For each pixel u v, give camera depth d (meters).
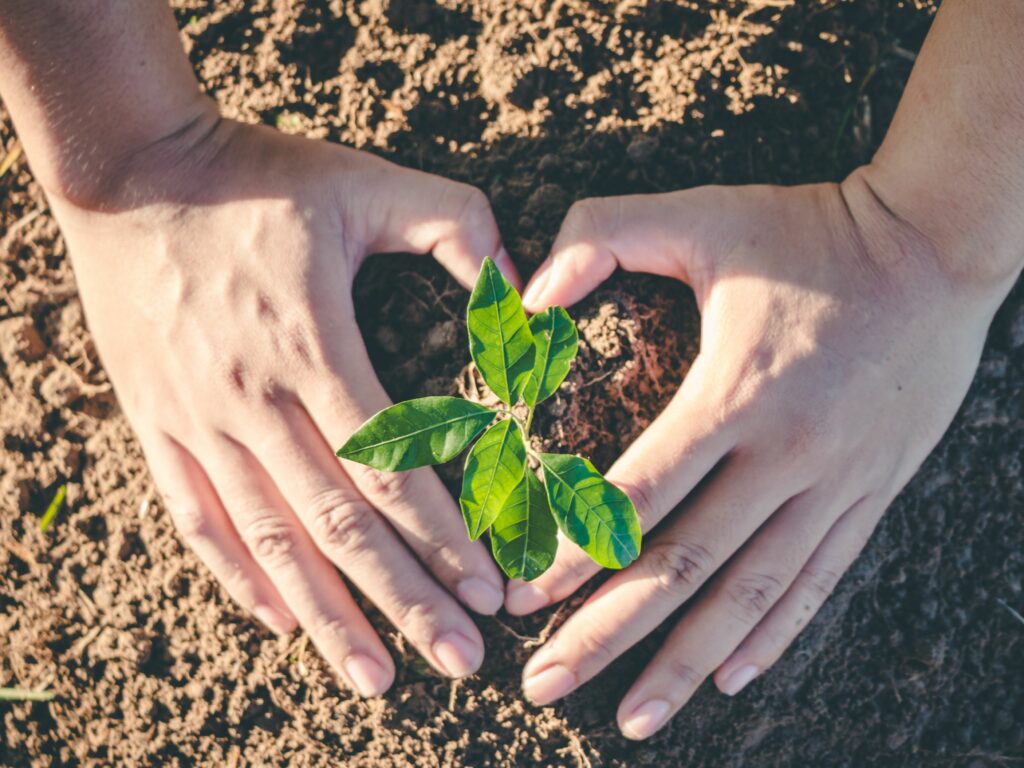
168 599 0.41
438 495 0.36
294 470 0.36
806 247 0.36
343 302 0.37
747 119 0.40
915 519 0.40
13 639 0.42
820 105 0.40
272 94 0.41
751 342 0.36
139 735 0.41
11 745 0.42
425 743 0.39
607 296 0.38
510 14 0.40
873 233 0.36
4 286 0.43
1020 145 0.33
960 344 0.37
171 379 0.37
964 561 0.41
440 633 0.36
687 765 0.39
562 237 0.37
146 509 0.41
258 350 0.36
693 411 0.36
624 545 0.29
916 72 0.35
